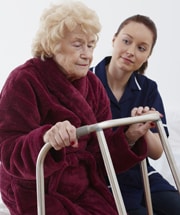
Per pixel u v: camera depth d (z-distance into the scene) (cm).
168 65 243
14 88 118
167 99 245
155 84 167
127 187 154
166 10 239
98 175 131
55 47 119
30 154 108
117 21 243
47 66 123
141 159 127
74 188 120
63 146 100
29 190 117
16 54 248
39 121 119
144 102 162
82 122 124
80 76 123
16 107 116
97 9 244
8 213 156
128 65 155
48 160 105
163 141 111
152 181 160
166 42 241
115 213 122
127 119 104
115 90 163
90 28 118
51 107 120
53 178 117
